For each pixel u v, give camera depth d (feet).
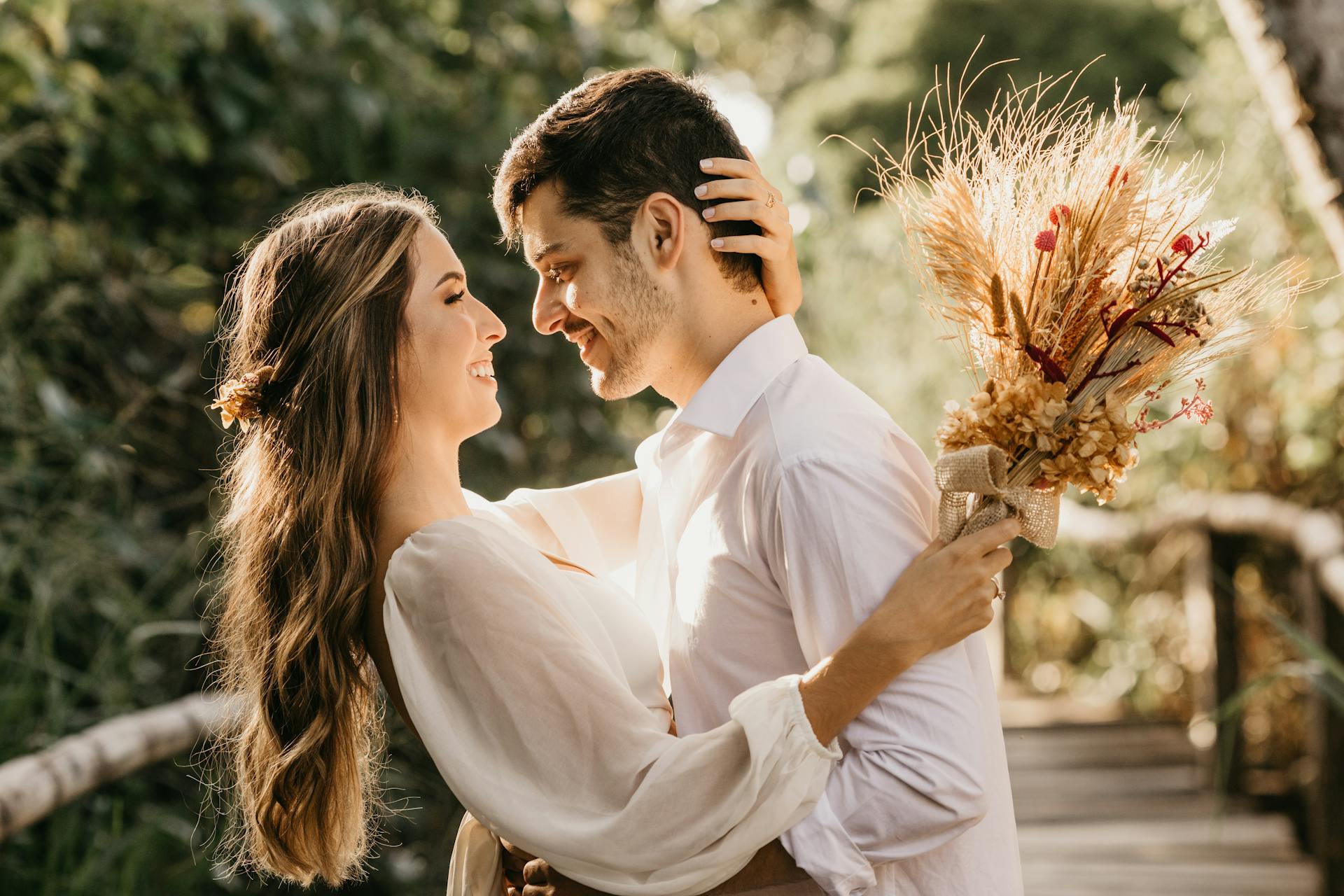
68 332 12.19
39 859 9.43
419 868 11.36
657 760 5.11
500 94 15.71
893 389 24.47
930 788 4.88
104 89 12.78
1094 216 5.11
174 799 11.34
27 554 10.55
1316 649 8.38
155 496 12.99
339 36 14.47
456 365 5.96
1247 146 16.02
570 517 6.86
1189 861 14.44
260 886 10.52
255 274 6.16
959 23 45.09
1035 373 5.17
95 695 10.89
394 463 5.85
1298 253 15.16
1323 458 16.11
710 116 5.96
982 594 4.97
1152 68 42.75
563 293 5.93
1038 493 5.03
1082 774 17.85
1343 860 12.98
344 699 5.71
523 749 5.22
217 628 6.35
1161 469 19.67
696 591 5.67
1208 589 16.88
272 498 5.92
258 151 14.11
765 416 5.55
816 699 4.97
